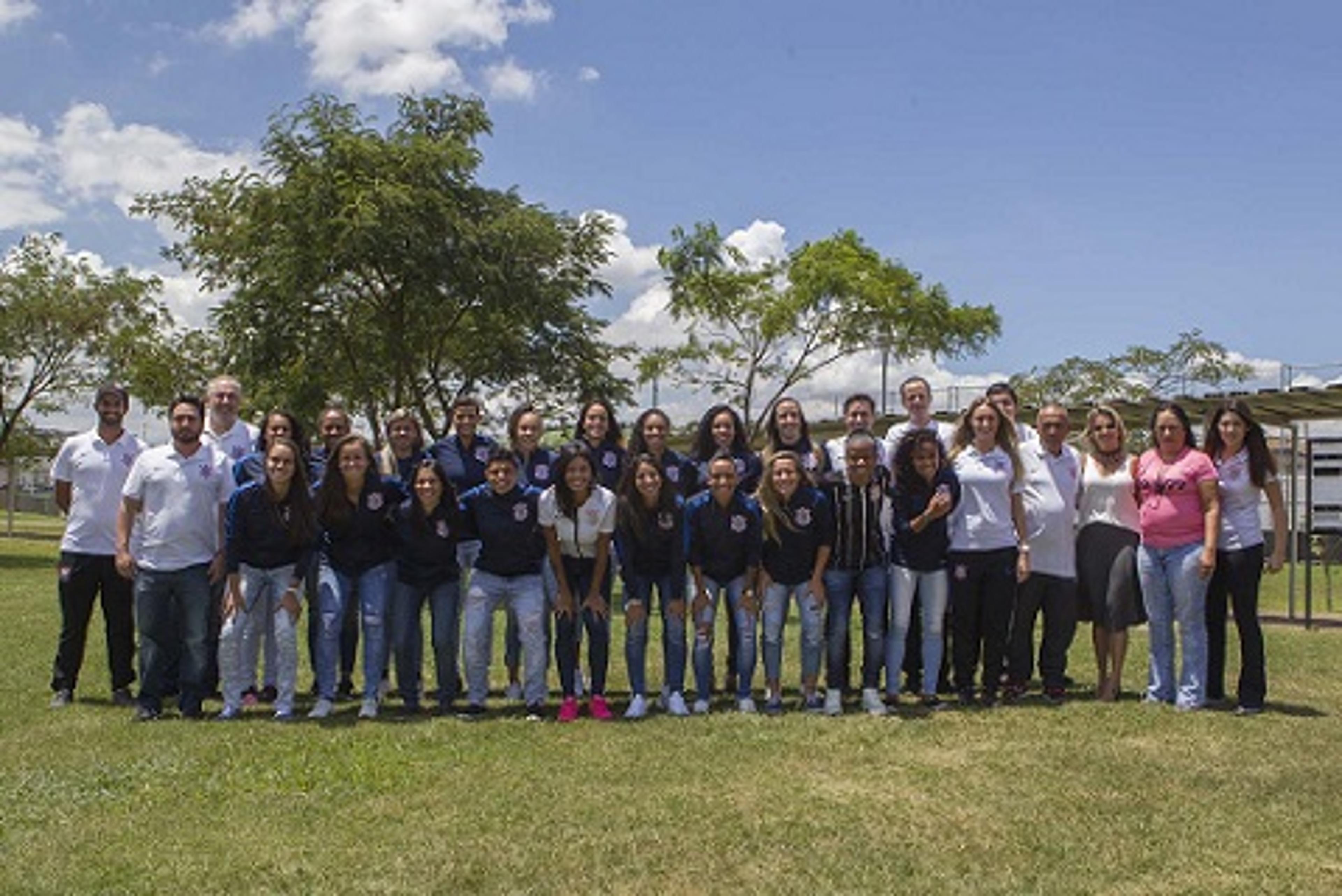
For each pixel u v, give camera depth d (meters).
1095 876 4.61
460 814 5.37
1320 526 29.28
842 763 6.30
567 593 7.71
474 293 18.05
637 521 7.69
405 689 7.88
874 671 7.82
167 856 4.82
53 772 6.13
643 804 5.52
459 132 19.38
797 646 11.08
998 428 8.02
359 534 7.75
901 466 7.88
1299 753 6.49
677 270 23.06
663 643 8.06
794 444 8.51
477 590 7.74
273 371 19.19
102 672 9.55
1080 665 10.09
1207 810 5.45
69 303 28.06
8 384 28.38
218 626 8.47
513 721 7.45
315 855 4.82
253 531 7.64
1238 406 7.85
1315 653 10.84
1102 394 33.50
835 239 23.19
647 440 8.68
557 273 20.25
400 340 19.20
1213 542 7.63
